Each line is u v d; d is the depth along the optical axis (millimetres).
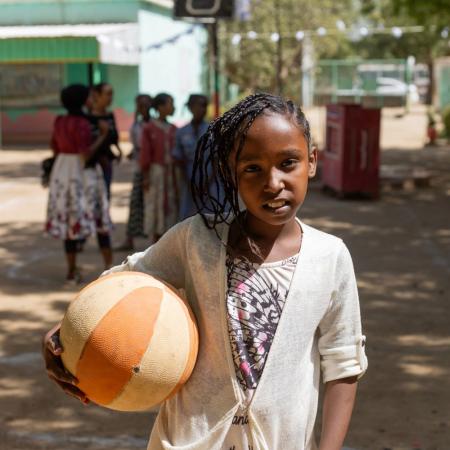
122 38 23656
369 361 5730
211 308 2232
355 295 2295
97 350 2148
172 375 2182
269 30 29938
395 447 4387
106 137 7828
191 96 8188
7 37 22266
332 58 47875
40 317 6871
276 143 2092
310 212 12273
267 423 2199
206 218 2295
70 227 7715
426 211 12430
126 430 4633
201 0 10688
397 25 31188
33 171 17938
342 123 13406
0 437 4523
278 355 2191
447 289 7742
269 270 2223
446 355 5867
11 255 9359
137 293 2203
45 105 25344
